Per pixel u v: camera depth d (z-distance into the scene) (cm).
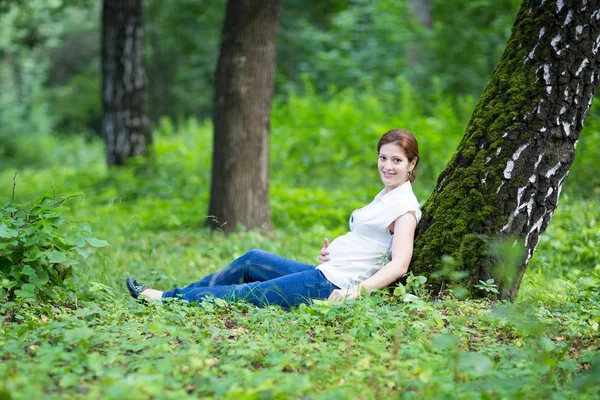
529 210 455
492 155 458
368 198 1010
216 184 861
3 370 309
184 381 317
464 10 1756
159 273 590
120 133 1234
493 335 404
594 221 699
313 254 710
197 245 764
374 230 468
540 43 454
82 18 2983
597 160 966
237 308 454
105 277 574
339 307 420
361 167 1222
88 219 883
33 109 2650
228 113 853
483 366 303
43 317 423
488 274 452
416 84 1673
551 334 405
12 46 1967
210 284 491
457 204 462
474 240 454
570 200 834
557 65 448
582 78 449
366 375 328
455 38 1708
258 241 745
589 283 504
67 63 3247
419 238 473
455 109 1388
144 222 907
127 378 305
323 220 893
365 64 1747
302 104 1410
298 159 1266
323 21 2350
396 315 413
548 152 451
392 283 468
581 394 307
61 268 471
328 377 331
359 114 1348
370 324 393
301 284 464
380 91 1572
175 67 2781
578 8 445
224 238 784
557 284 517
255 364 349
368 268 465
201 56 2369
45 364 320
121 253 696
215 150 864
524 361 350
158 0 2427
